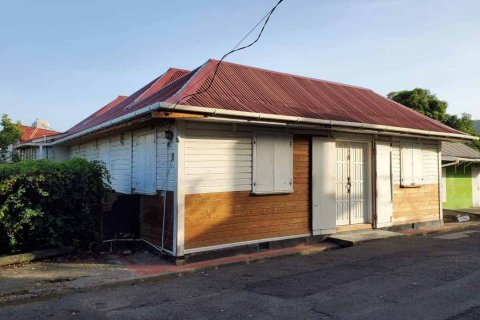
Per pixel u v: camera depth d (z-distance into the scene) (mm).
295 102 10008
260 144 8898
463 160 16328
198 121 7988
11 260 7473
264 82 10766
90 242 8758
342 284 6332
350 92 13305
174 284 6609
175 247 7676
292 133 9469
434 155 13031
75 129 15430
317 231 9867
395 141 11812
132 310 5348
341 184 10883
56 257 8117
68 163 8453
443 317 4805
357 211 11164
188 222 7840
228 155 8422
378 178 11312
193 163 7945
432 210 12805
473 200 18844
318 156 9984
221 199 8297
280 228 9227
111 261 7883
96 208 8805
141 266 7527
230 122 8172
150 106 7133
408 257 8234
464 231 12219
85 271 7117
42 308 5465
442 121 23312
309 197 9820
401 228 11859
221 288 6312
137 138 9688
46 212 8023
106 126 9414
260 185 8859
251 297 5801
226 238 8336
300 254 8891
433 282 6301
